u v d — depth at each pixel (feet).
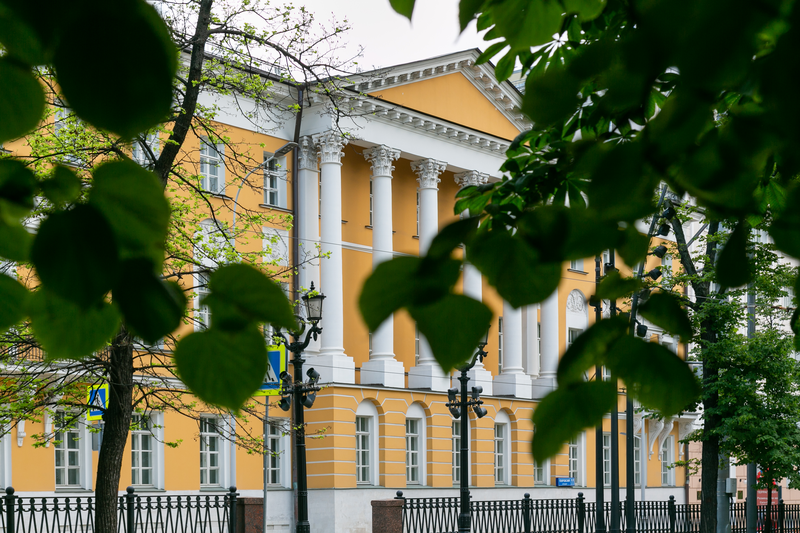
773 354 58.03
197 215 42.11
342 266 83.56
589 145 2.85
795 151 2.73
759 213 3.72
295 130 75.66
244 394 2.67
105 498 33.83
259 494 74.54
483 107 96.43
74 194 2.41
